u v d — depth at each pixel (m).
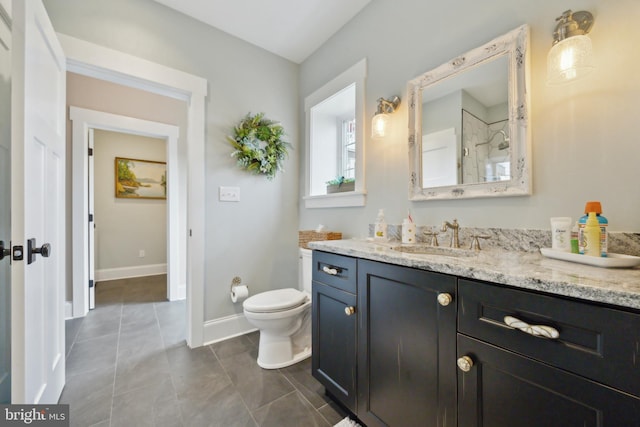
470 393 0.80
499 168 1.20
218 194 2.13
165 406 1.36
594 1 0.97
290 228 2.53
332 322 1.36
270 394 1.46
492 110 1.23
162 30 1.88
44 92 1.17
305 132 2.49
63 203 1.48
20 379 0.89
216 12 1.95
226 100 2.17
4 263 1.12
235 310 2.21
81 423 1.25
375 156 1.81
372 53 1.84
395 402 1.03
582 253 0.86
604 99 0.95
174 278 3.11
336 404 1.39
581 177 0.99
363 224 1.89
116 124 2.87
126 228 4.16
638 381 0.53
